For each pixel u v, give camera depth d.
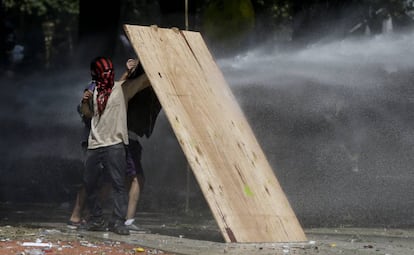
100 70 17.91
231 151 17.30
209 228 19.86
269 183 17.44
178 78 17.56
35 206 25.11
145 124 18.48
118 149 17.80
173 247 15.98
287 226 17.16
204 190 16.39
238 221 16.53
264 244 16.50
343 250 16.27
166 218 22.30
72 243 15.90
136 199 18.48
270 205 17.14
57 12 78.06
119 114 17.86
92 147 17.94
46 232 17.56
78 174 33.41
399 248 16.91
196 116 17.27
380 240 18.20
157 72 17.31
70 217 20.34
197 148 16.81
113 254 14.85
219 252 15.37
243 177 17.09
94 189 18.19
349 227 20.84
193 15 33.41
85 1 41.12
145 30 17.80
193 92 17.56
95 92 17.94
